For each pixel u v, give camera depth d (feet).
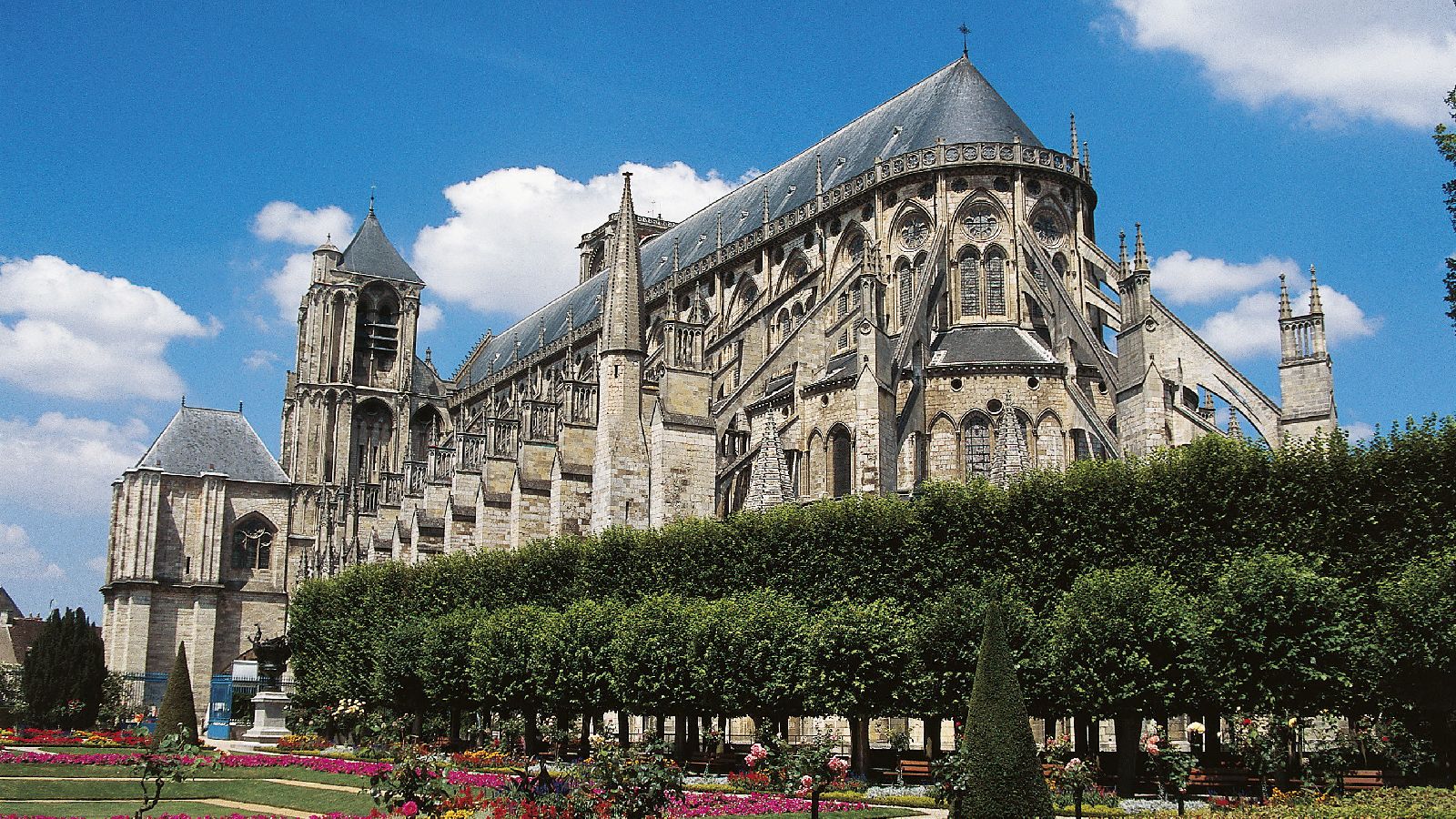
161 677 384.27
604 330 262.26
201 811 139.54
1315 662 144.87
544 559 241.55
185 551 404.36
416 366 557.74
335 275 529.45
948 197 306.35
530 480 285.84
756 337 336.08
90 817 129.49
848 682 169.58
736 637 179.32
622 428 255.50
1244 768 155.33
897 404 262.88
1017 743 114.73
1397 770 153.89
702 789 157.89
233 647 410.93
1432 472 157.69
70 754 203.21
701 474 249.75
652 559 218.59
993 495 184.75
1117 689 151.23
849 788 156.35
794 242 349.61
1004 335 289.74
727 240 395.55
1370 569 157.79
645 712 189.98
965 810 115.14
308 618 294.25
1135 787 157.89
